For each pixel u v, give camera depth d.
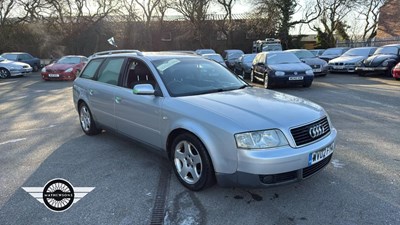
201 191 3.39
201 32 36.97
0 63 17.70
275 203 3.14
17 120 7.07
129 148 4.90
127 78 4.47
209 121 3.08
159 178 3.79
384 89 10.43
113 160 4.39
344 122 6.19
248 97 3.63
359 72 14.91
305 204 3.10
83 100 5.50
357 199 3.17
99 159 4.45
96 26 33.88
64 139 5.47
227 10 36.41
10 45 29.50
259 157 2.80
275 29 36.25
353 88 10.94
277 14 35.31
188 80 4.07
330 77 15.01
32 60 24.14
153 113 3.80
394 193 3.27
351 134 5.36
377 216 2.86
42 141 5.38
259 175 2.83
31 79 17.30
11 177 3.87
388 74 13.98
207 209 3.06
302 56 15.82
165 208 3.10
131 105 4.19
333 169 3.90
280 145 2.89
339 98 9.00
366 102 8.23
